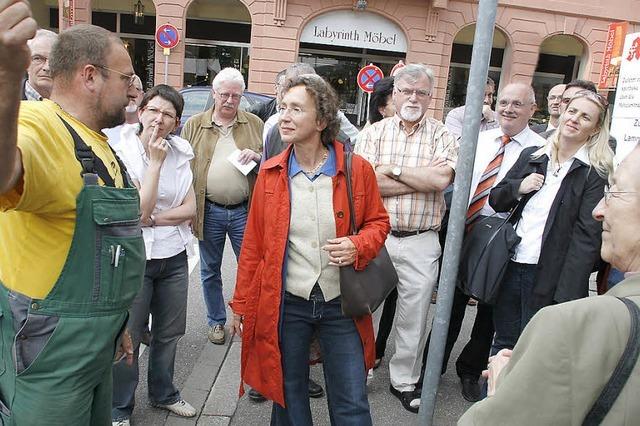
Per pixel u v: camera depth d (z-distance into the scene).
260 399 3.29
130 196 1.82
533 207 2.86
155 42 14.97
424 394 2.35
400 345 3.34
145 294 2.81
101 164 1.75
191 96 8.77
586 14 16.02
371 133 3.37
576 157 2.69
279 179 2.41
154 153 2.71
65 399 1.68
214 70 16.30
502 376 1.25
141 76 16.48
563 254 2.71
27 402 1.65
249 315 2.46
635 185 1.22
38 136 1.52
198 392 3.35
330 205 2.38
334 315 2.42
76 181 1.63
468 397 3.45
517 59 16.09
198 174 3.86
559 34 16.25
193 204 3.03
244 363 2.53
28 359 1.64
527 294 2.89
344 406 2.42
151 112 2.77
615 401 1.04
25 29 1.16
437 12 15.22
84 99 1.77
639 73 7.14
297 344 2.44
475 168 3.44
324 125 2.36
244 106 8.59
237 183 3.88
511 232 2.86
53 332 1.64
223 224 3.93
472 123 2.08
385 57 16.02
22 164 1.43
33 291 1.63
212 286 3.99
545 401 1.07
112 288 1.74
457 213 2.16
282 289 2.38
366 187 2.45
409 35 15.40
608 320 1.07
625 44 7.48
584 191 2.66
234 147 3.91
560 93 5.16
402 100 3.17
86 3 14.79
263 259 2.46
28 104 1.62
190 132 3.95
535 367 1.09
